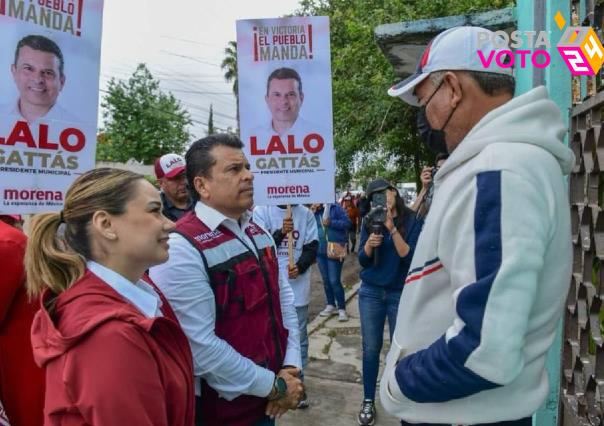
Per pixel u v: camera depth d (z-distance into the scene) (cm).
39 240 134
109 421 112
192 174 194
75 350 116
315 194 329
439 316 129
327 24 320
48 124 217
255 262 196
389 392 135
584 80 219
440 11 728
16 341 169
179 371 136
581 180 216
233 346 186
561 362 223
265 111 327
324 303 747
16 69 207
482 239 110
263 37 323
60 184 222
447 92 134
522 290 106
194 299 176
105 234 134
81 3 225
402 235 335
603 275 190
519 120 121
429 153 949
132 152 2891
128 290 135
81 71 226
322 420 356
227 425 187
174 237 182
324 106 325
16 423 172
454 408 126
